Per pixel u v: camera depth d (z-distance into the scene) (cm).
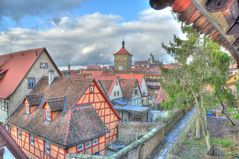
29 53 2170
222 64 829
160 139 1103
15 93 1850
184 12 120
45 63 2094
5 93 1877
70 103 1437
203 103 945
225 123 1259
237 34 128
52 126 1320
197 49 880
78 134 1242
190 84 904
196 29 150
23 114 1659
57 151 1208
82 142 1227
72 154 935
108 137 1695
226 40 173
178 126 1422
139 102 3127
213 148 875
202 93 929
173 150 906
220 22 128
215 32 155
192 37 888
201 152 918
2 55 2673
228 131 1124
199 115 1002
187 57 927
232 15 107
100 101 1633
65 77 1795
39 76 2039
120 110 2406
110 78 2742
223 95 912
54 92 1686
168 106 1070
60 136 1202
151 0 102
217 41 178
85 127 1323
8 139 550
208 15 122
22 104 1811
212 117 1395
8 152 530
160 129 1106
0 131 566
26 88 1933
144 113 2342
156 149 1009
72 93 1534
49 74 1842
